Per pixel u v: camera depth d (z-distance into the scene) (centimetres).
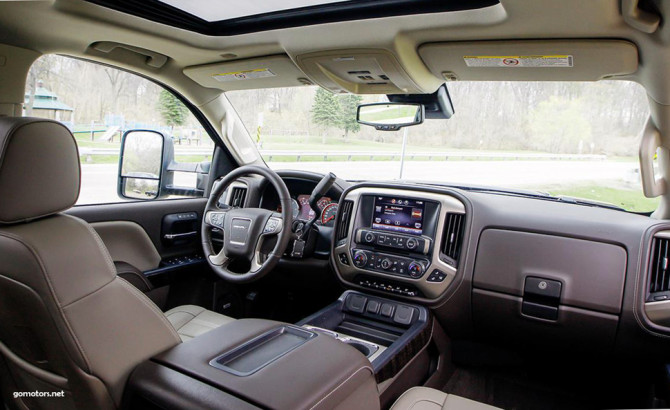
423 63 204
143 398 97
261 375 97
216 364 102
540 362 256
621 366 213
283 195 212
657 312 189
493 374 260
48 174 105
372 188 249
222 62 244
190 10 193
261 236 217
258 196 303
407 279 232
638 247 194
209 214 235
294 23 194
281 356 107
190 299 289
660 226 192
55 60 222
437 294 228
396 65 201
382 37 185
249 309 322
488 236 222
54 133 107
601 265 200
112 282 108
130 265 234
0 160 97
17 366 121
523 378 256
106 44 215
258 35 208
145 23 196
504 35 169
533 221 215
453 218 228
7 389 136
